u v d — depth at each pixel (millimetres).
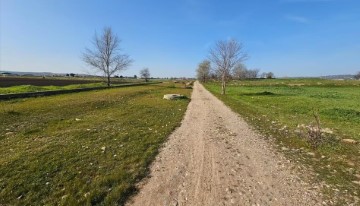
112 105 21844
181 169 7695
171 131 12820
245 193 6234
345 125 14695
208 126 14414
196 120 16328
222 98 33531
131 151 9094
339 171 7738
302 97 33844
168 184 6648
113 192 6059
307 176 7328
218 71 42500
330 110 19406
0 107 17391
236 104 26281
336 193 6289
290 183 6840
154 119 16000
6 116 14531
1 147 9234
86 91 36750
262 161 8555
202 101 29234
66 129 12320
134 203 5691
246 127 14227
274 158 8891
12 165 7480
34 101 21547
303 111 20250
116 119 15508
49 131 11859
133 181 6746
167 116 17406
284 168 7938
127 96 30641
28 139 10359
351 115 17734
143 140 10680
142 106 22172
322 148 10000
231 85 78375
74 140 10305
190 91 49500
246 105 25375
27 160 7895
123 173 7094
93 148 9312
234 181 6914
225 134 12461
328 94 40250
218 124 15094
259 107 23625
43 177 6793
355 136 11930
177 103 25719
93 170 7316
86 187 6285
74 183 6488
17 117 14602
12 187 6199
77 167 7504
